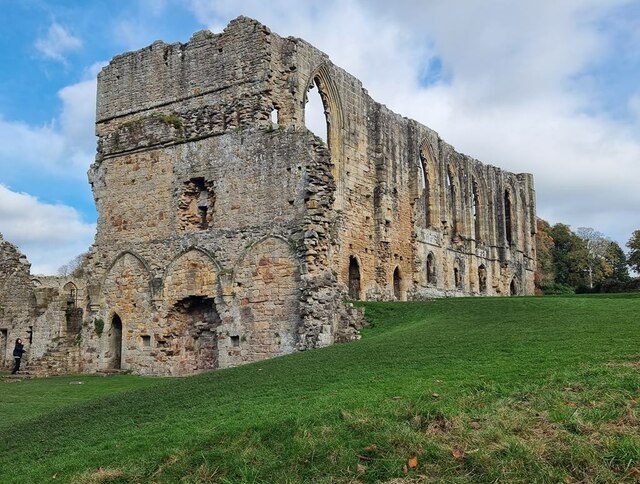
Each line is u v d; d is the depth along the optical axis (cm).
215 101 3256
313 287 2761
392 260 4706
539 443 1089
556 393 1280
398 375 1611
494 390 1352
